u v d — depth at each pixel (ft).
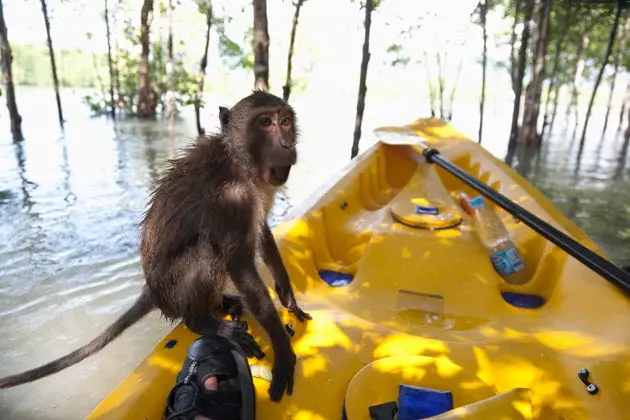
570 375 2.20
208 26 13.66
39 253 5.52
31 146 11.29
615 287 2.82
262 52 6.85
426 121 6.86
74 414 3.24
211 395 1.90
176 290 2.27
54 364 2.32
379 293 3.01
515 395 1.95
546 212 4.11
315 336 2.48
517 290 3.26
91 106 18.42
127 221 6.55
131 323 2.53
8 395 3.41
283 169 2.38
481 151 5.78
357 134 8.16
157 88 18.95
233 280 2.21
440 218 3.56
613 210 7.75
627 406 2.01
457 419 1.82
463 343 2.44
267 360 2.31
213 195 2.23
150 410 1.96
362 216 4.32
